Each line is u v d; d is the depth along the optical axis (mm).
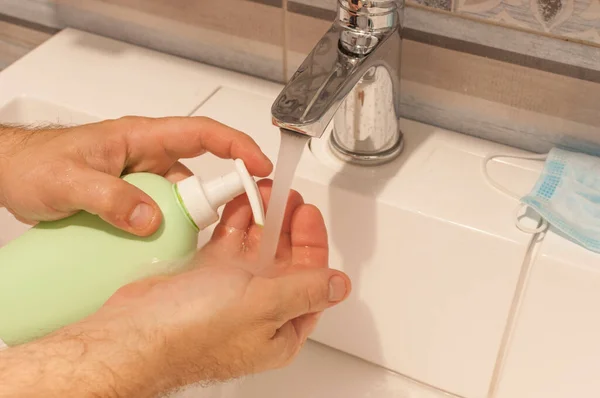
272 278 449
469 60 581
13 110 694
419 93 619
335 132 597
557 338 549
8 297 462
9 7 784
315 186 582
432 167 588
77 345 424
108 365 420
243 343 444
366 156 589
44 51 732
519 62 562
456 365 610
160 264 469
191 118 529
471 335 587
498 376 596
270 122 641
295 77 500
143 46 736
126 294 456
